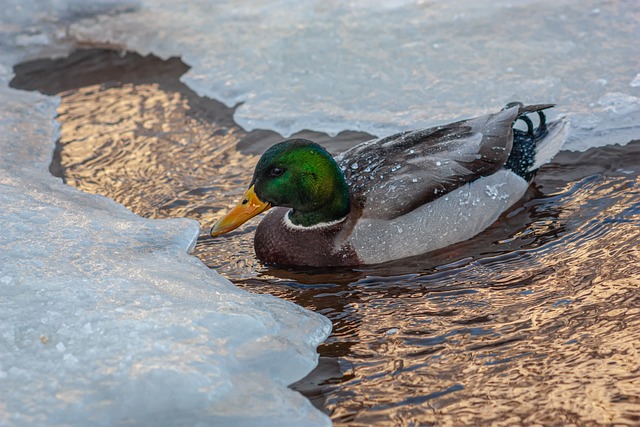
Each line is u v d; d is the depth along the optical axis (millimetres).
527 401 7289
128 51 15664
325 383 7711
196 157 12258
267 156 9492
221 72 14516
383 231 9469
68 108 13945
